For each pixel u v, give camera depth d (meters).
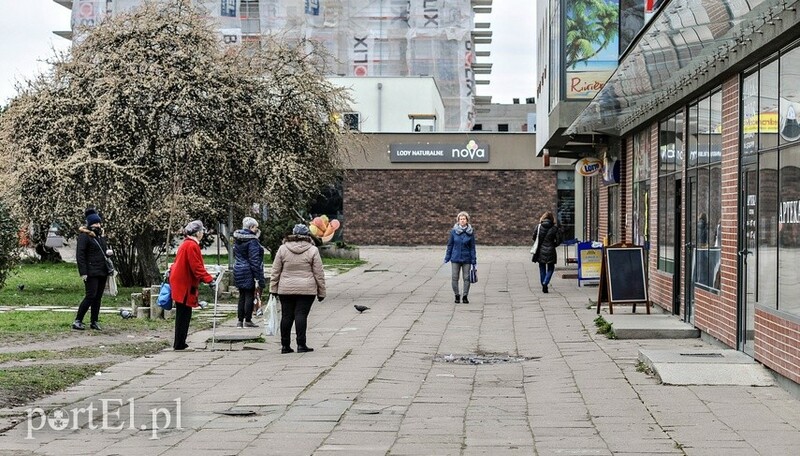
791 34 10.60
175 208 22.81
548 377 12.22
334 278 31.77
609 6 27.64
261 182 23.66
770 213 11.67
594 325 17.86
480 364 13.46
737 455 7.86
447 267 37.59
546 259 25.38
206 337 16.47
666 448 8.16
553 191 54.09
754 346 12.29
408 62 69.44
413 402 10.54
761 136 12.20
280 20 66.12
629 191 25.30
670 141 18.91
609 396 10.75
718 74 13.73
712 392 10.89
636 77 15.37
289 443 8.50
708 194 15.38
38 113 23.19
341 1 68.75
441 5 69.75
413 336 16.67
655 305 20.33
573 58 27.86
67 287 26.92
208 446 8.39
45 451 8.19
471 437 8.72
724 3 9.77
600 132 25.72
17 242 21.97
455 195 54.50
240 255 18.11
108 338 16.28
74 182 22.75
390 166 54.41
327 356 14.28
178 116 23.45
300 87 24.17
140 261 25.44
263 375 12.49
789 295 10.80
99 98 23.00
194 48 23.78
